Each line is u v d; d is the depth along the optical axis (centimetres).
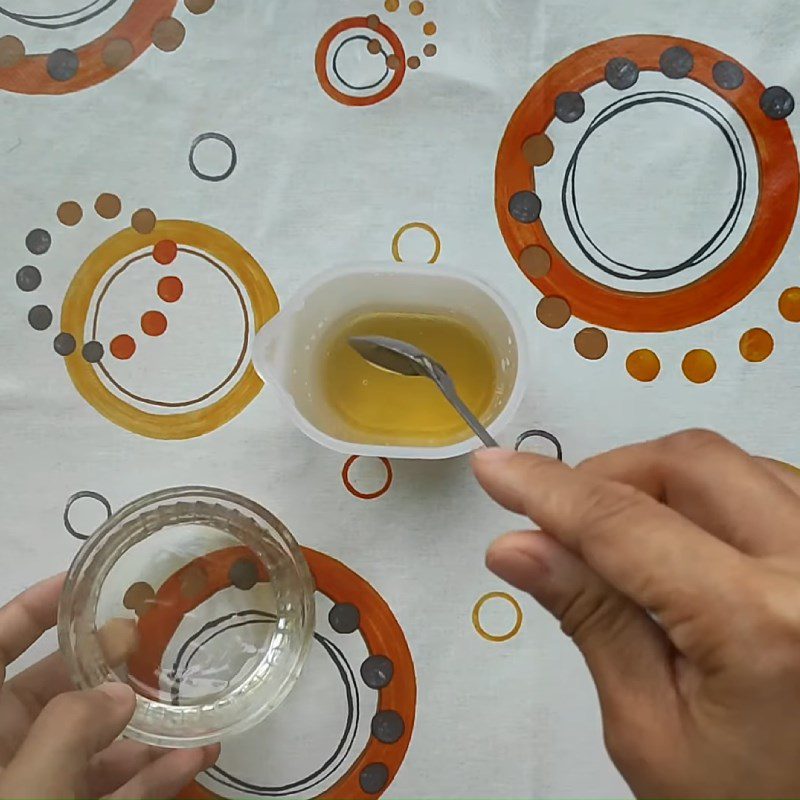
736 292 38
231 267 38
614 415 37
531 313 38
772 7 38
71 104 39
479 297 36
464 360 37
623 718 28
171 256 38
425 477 37
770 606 26
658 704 28
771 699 26
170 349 38
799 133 38
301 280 38
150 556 37
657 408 37
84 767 30
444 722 36
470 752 36
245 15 39
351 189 38
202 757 35
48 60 39
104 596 37
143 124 39
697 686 27
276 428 38
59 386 38
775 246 38
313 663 36
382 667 36
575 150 38
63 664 36
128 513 36
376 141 38
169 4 39
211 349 38
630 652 28
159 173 39
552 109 38
